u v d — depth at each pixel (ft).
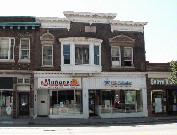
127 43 116.16
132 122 96.02
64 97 108.99
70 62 108.68
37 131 68.44
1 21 107.86
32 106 105.09
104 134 61.36
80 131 68.23
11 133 63.72
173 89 122.11
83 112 108.68
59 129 73.61
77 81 109.40
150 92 117.60
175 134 61.05
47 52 109.50
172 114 121.70
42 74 107.34
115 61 114.52
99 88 111.04
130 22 116.47
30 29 108.37
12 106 103.71
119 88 113.19
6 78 104.32
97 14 113.19
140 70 116.57
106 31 115.03
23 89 105.29
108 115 111.14
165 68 120.78
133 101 115.24
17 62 106.11
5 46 106.52
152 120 101.24
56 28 110.63
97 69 110.32
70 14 110.93
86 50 110.52
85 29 112.98
